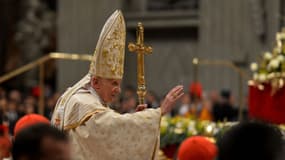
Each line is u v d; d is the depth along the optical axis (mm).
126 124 11219
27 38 46062
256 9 36031
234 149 7480
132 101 30078
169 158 20219
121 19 12062
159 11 39969
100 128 11211
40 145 7211
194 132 20016
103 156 11281
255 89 20438
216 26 37281
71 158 7395
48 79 45656
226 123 20688
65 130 11508
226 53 36906
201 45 37656
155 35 40625
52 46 46188
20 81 46219
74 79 39125
